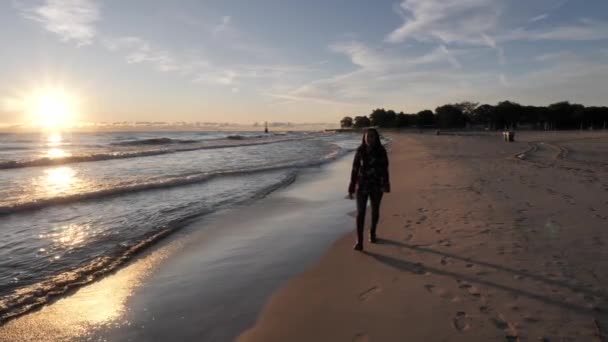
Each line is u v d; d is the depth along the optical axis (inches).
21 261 217.2
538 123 5132.9
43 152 1243.8
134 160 907.4
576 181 423.8
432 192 382.9
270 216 331.9
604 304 134.4
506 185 405.7
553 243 204.8
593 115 4574.3
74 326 143.9
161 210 353.4
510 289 150.4
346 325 133.5
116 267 207.9
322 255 219.6
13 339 134.5
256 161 898.7
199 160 919.7
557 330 118.5
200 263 214.4
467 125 6200.8
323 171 692.1
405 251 207.5
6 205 340.8
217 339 132.0
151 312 154.4
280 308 153.0
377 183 216.1
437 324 127.6
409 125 7140.8
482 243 209.9
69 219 315.6
